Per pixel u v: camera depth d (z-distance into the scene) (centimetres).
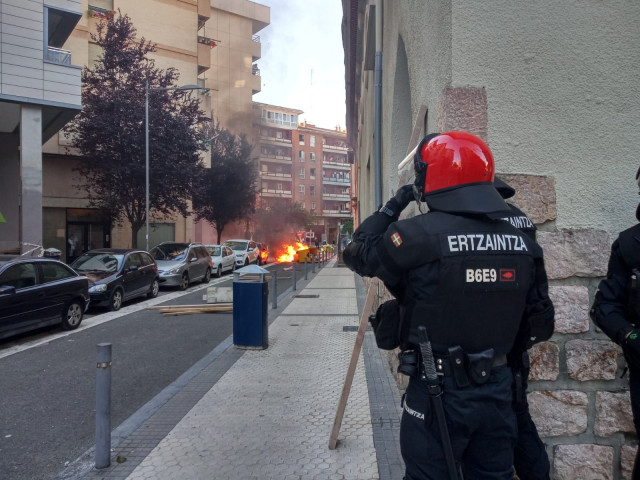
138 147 2116
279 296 1413
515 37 321
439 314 199
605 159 318
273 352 723
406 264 205
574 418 304
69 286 948
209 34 5253
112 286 1206
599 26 321
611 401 304
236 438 411
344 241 3108
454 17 321
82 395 566
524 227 264
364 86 1559
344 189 9119
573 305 307
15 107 1619
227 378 593
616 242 255
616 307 247
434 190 216
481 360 196
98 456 366
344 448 388
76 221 2741
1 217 1563
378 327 231
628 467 302
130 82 2181
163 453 386
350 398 507
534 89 321
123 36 2195
